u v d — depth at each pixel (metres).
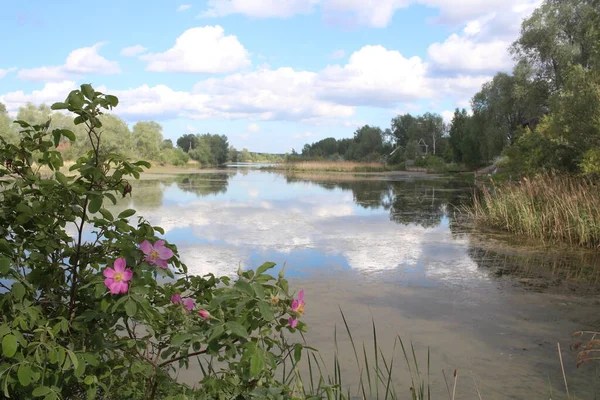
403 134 79.12
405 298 5.36
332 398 1.81
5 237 1.64
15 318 1.36
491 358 3.75
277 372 3.25
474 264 7.21
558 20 25.88
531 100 28.42
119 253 1.62
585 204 9.43
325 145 84.62
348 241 8.95
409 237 9.52
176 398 1.46
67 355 1.37
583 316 4.82
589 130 12.53
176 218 11.68
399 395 3.10
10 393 1.42
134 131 51.81
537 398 3.11
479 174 32.59
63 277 1.71
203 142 72.88
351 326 4.39
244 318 1.42
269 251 7.85
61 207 1.66
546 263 7.32
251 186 24.78
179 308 1.60
